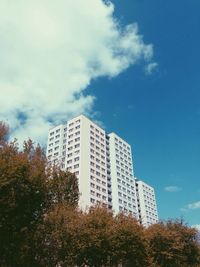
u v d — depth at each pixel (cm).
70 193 3775
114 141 14050
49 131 13838
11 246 2439
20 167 2422
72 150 12106
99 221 3381
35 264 2973
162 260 4103
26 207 2445
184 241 4522
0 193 2294
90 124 13025
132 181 14212
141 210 14912
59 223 3206
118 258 3284
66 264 3177
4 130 2828
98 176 12006
